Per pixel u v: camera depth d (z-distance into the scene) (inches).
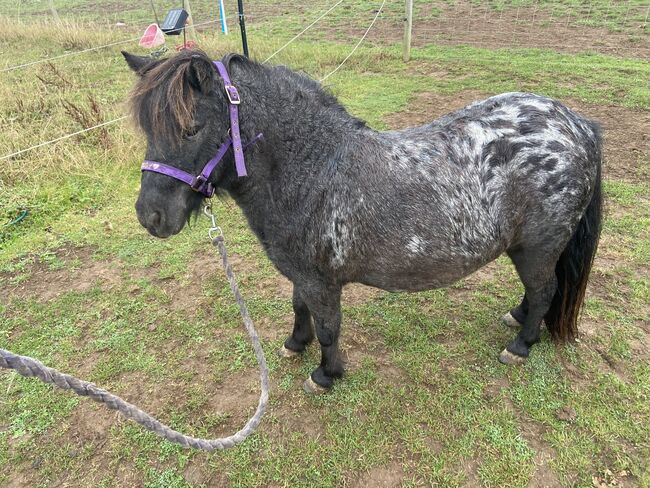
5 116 266.1
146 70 83.7
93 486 99.1
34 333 138.5
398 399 114.7
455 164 93.4
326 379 115.6
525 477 96.0
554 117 97.3
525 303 129.4
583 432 104.4
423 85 329.7
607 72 328.2
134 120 79.9
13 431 110.4
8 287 158.2
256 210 94.8
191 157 81.0
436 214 92.4
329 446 104.6
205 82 76.6
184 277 161.9
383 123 268.1
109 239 183.2
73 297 152.7
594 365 120.3
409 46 379.6
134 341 135.6
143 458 104.0
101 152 235.0
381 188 91.5
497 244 99.0
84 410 115.4
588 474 96.3
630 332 128.9
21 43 447.5
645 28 416.2
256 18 546.3
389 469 99.7
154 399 117.6
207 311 146.1
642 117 262.1
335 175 90.5
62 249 178.2
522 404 111.7
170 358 129.6
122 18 558.3
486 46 411.2
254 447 105.3
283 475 99.6
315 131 90.4
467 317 139.4
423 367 122.9
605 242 166.1
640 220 175.2
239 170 83.0
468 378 119.0
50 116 273.1
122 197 210.1
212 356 129.7
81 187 214.7
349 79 347.3
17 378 124.3
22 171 215.3
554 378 117.8
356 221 91.9
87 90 322.0
